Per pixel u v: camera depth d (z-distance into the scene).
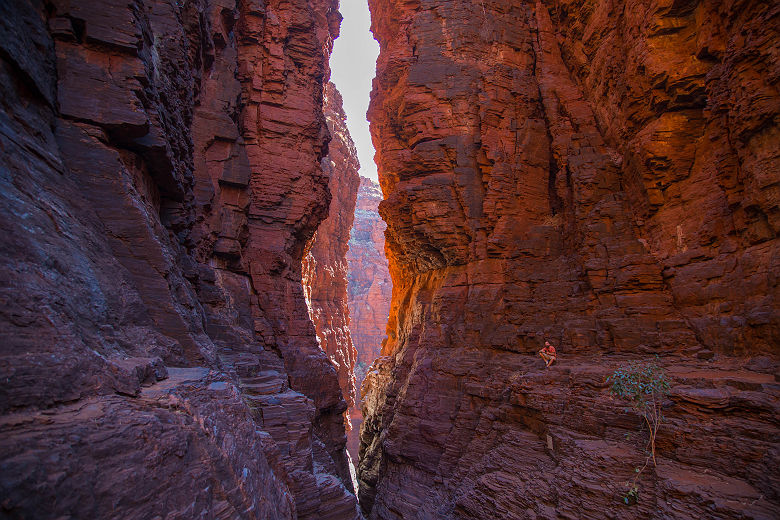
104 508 3.44
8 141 5.69
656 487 9.72
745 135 12.59
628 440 11.62
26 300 4.32
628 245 17.64
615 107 20.05
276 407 11.96
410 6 26.77
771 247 12.48
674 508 9.05
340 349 46.31
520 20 25.03
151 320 7.46
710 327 13.99
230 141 18.33
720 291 14.05
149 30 9.59
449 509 15.89
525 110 23.66
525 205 22.62
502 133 23.14
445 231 22.72
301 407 12.33
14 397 3.60
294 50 22.92
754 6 12.79
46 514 3.04
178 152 11.32
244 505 5.08
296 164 21.33
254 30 21.44
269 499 6.01
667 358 14.36
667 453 10.62
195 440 4.95
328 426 21.06
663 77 16.11
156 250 8.09
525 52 24.83
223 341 15.11
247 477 5.59
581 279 19.14
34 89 6.68
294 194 21.28
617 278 17.14
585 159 20.67
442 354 21.38
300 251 23.95
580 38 22.91
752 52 12.23
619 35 19.48
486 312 21.02
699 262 15.24
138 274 7.83
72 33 7.70
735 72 12.84
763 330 12.23
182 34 12.77
